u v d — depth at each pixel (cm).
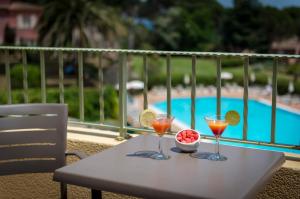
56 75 2178
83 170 185
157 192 164
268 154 212
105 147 317
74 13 2348
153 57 2481
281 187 265
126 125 333
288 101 1301
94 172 183
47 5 2367
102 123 349
